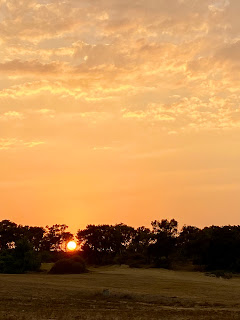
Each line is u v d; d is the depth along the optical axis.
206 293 59.28
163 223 142.00
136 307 42.84
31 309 38.81
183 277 94.50
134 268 124.50
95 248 157.38
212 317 35.56
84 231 158.00
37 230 198.38
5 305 41.59
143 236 153.88
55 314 35.41
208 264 119.62
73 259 106.62
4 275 95.81
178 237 145.50
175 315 36.62
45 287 63.06
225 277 98.69
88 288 62.94
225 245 116.81
